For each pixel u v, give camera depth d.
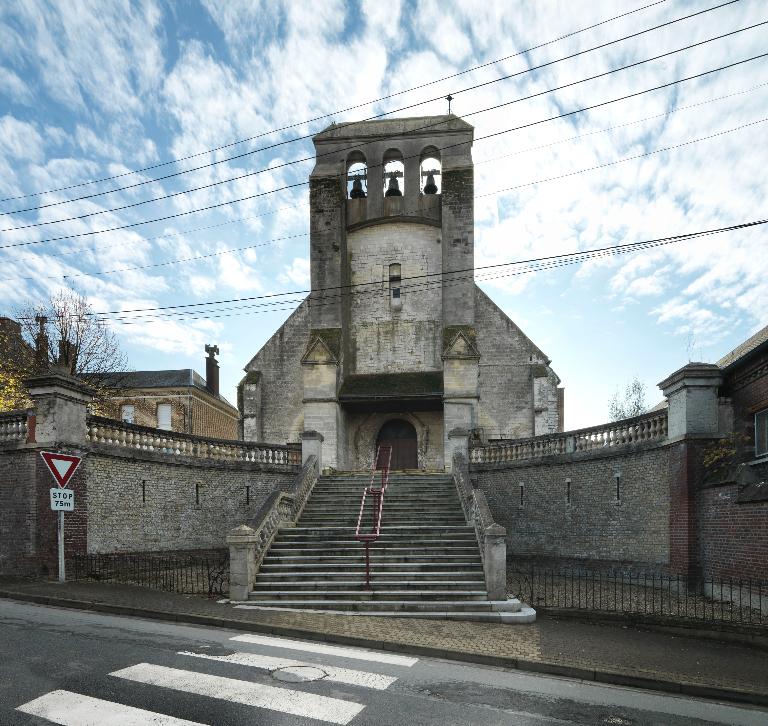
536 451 21.31
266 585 13.50
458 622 11.80
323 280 29.34
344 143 30.92
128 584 14.59
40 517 15.58
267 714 6.63
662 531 16.09
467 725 6.59
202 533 20.34
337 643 10.18
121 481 17.72
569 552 19.53
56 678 7.42
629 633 11.12
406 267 30.61
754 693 7.99
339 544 15.59
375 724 6.49
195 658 8.52
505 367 30.86
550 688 8.13
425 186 31.84
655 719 7.14
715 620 11.03
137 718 6.37
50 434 15.69
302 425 31.81
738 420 14.82
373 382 29.22
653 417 16.69
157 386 45.03
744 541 12.98
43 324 31.55
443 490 19.91
